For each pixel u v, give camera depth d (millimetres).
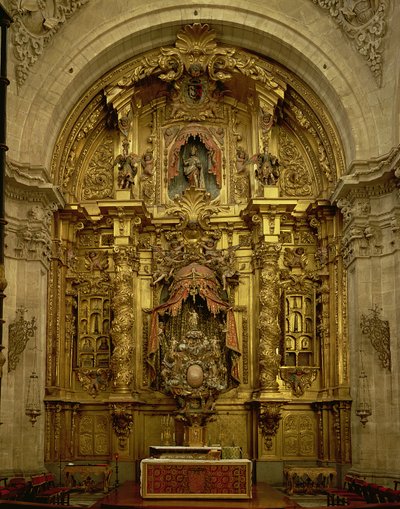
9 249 20188
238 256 23875
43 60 21703
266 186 23203
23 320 19859
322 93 22625
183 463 15734
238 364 22984
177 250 23672
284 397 22125
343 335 22062
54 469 21328
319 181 23906
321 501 19562
